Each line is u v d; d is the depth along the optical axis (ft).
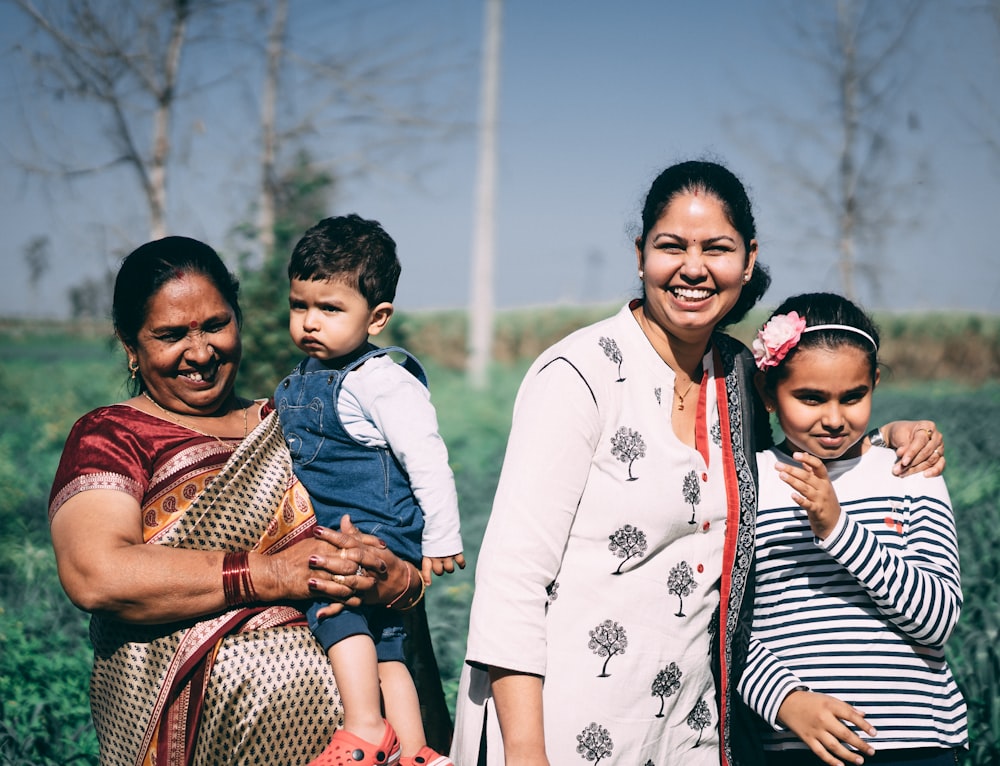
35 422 53.36
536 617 9.21
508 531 9.24
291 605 9.68
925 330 97.55
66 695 16.56
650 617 9.53
